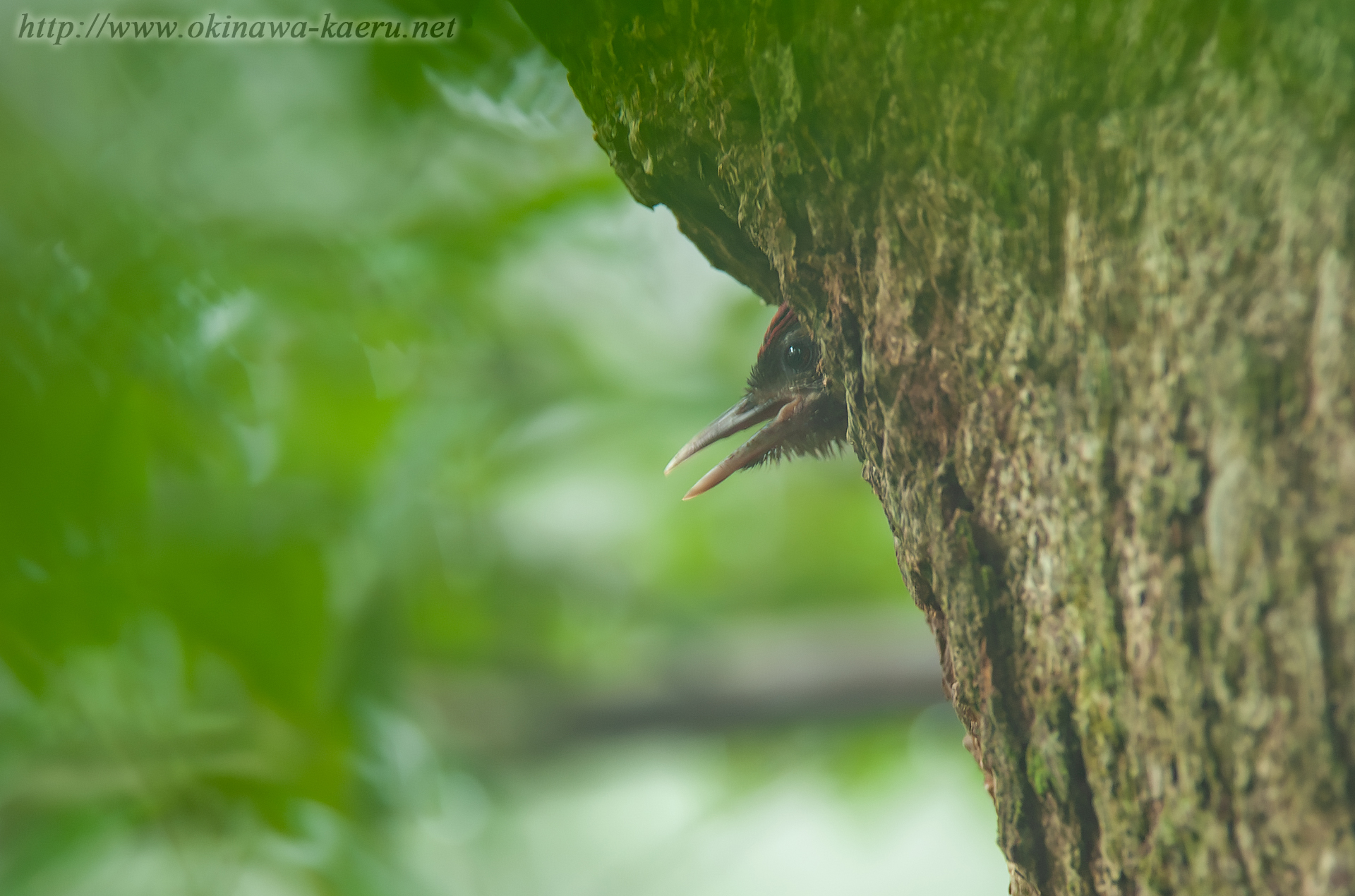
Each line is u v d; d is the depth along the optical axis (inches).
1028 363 174.6
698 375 471.8
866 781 570.3
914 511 190.2
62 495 243.4
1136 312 162.1
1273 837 150.9
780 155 192.7
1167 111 156.0
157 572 290.7
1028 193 170.7
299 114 263.7
